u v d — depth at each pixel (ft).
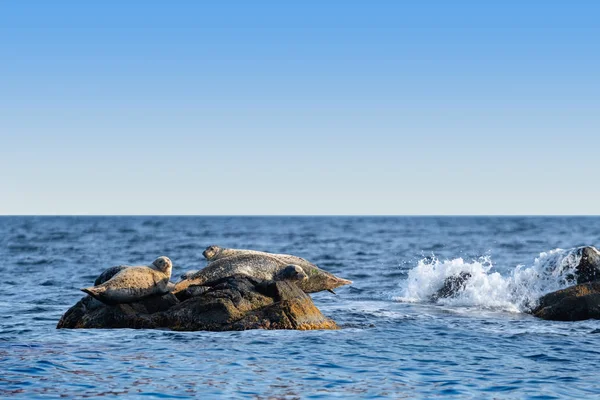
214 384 63.10
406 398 59.41
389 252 285.43
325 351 77.82
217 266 100.78
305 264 106.83
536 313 108.99
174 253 265.13
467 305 120.06
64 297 130.82
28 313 108.17
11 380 63.26
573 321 103.35
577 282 117.80
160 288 95.35
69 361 71.36
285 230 582.35
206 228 629.92
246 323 89.66
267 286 95.50
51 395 58.70
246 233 499.51
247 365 70.69
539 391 61.98
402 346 81.56
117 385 62.28
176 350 77.15
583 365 72.33
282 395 59.88
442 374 68.13
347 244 348.38
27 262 218.79
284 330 89.51
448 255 267.59
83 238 398.21
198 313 91.09
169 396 59.11
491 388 62.95
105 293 91.25
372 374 67.77
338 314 106.52
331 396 59.77
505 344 83.61
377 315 106.32
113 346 79.20
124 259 233.96
